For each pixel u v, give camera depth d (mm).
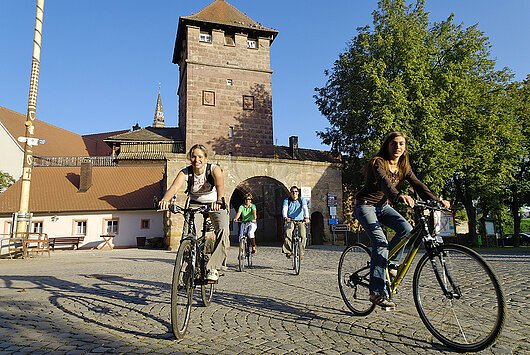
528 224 60625
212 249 4688
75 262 13570
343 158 33344
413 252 3951
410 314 4633
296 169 24484
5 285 7438
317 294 6113
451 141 25656
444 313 3617
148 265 11922
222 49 42344
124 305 5387
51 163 50531
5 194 34938
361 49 28750
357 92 28703
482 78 28719
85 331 4086
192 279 4195
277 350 3473
